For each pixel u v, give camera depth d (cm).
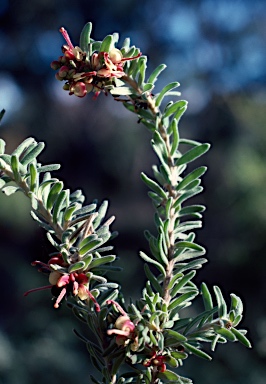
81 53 69
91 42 71
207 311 67
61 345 441
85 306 68
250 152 516
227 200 512
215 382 385
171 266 72
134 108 78
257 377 389
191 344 68
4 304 592
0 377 400
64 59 69
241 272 483
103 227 68
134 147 825
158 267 71
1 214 665
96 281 70
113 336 67
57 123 841
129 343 63
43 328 454
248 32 757
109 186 838
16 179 67
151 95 78
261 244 466
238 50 739
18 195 678
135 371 67
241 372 391
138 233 765
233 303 67
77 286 62
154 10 800
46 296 534
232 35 754
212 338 67
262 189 455
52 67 69
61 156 844
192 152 78
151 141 77
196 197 568
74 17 814
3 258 649
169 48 782
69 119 848
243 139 575
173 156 79
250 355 405
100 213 70
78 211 67
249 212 458
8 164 67
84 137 840
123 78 76
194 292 68
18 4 799
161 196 77
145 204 811
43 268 66
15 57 822
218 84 710
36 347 427
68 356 427
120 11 790
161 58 779
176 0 790
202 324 67
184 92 733
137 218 782
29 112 827
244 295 473
